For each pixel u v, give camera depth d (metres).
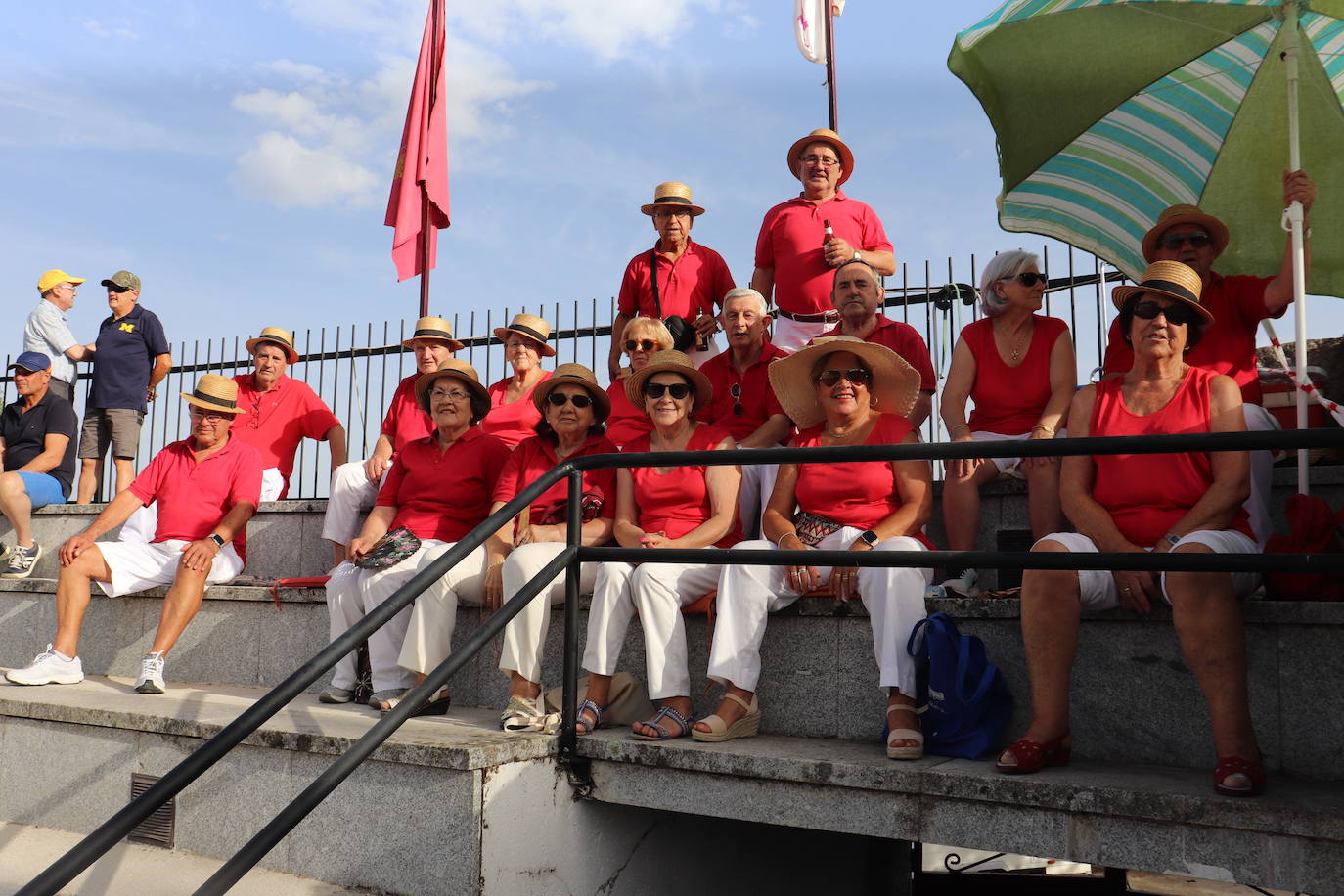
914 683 3.66
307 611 5.48
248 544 6.83
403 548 4.91
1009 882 6.86
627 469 4.72
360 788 3.82
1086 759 3.55
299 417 7.40
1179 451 2.85
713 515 4.51
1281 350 5.00
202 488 5.96
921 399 5.57
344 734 3.92
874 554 3.26
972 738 3.57
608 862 4.04
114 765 4.44
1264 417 3.73
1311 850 2.76
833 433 4.43
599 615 4.16
